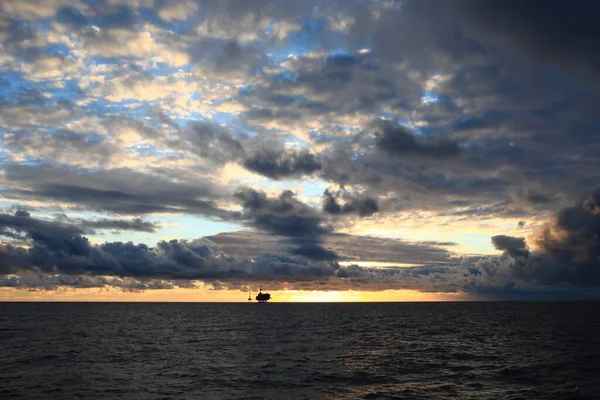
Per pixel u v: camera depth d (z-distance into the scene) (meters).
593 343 66.25
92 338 76.75
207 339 75.75
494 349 59.56
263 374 41.12
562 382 36.66
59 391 33.78
